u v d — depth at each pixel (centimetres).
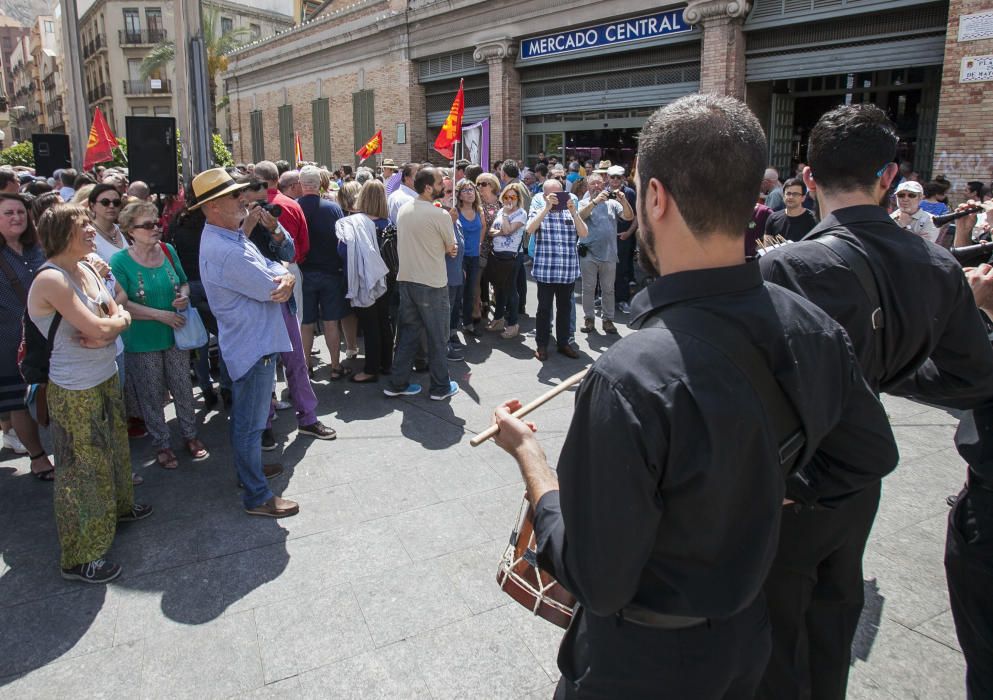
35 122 8038
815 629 198
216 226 363
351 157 2144
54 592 309
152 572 324
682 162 122
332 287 597
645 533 116
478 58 1597
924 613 295
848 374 141
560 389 177
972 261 263
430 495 398
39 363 307
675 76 1269
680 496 117
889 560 332
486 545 347
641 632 131
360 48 2012
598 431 117
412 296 541
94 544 317
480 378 621
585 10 1345
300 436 485
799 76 1075
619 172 861
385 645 276
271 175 554
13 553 341
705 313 123
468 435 486
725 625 131
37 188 703
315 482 415
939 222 329
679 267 129
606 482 115
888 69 980
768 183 927
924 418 508
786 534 181
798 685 187
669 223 128
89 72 5222
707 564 122
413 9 1745
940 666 265
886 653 272
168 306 429
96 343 311
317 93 2256
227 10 4541
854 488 157
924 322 193
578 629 154
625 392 115
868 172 200
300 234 565
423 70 1823
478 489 405
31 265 407
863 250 193
